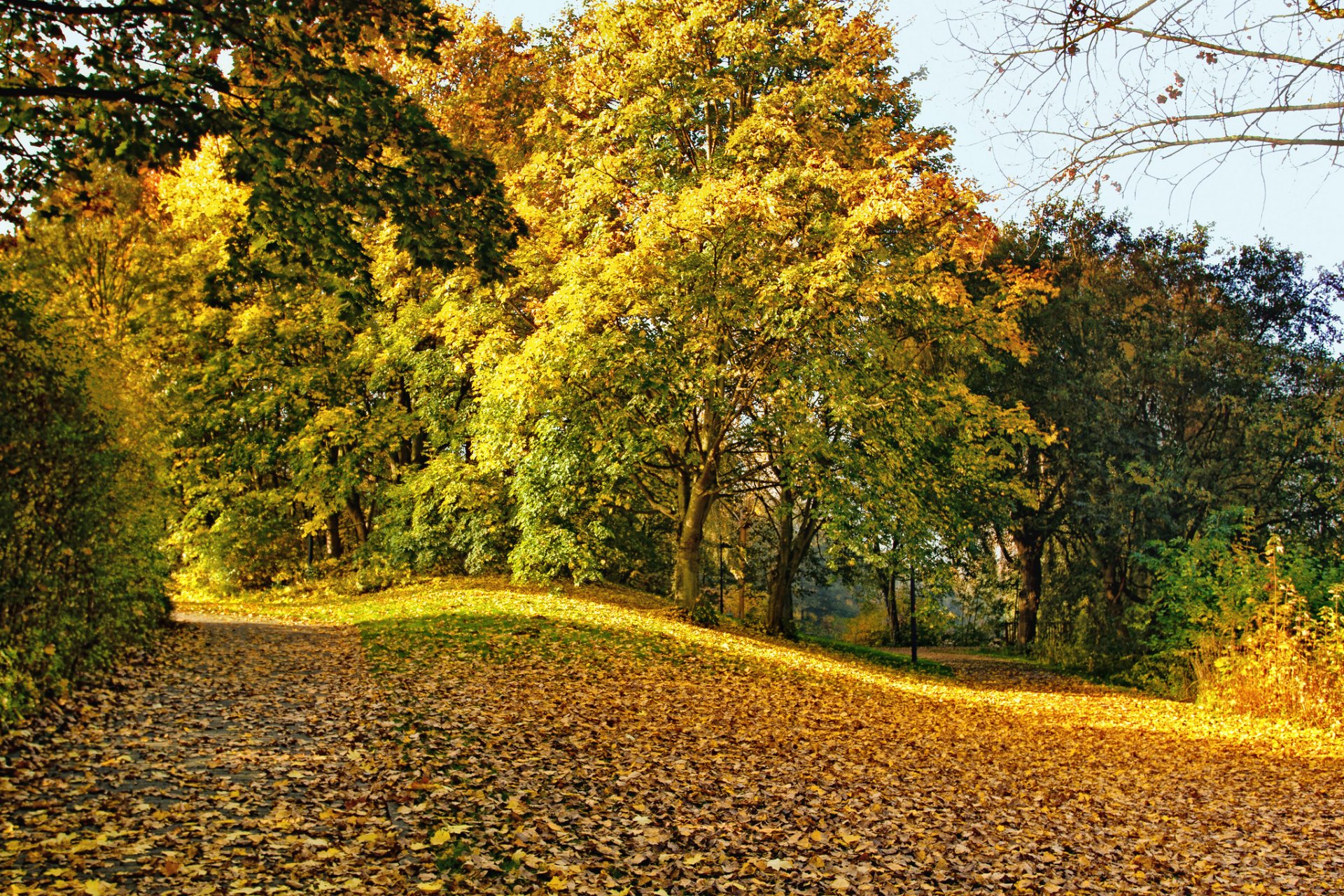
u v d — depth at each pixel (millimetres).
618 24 18766
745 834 6844
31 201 8969
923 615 39625
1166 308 26891
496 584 23781
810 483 18859
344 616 19562
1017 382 27938
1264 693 16578
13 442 7812
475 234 9141
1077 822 8688
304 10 8016
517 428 19766
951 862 6957
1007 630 39375
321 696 10023
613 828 6504
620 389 18984
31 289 8734
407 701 10070
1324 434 26141
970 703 16812
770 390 18109
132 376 11508
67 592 8820
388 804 6312
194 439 27266
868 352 18219
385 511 28719
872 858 6738
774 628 24375
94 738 7242
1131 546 25734
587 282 17953
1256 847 8219
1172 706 18141
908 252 19156
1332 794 10398
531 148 23062
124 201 21203
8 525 7637
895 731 12391
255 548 28672
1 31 8258
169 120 7641
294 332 25969
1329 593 16984
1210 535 20953
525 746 8555
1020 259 25734
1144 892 6746
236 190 24406
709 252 17812
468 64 24219
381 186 8625
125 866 4688
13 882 4281
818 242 17844
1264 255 27656
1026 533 32469
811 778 8930
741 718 11602
